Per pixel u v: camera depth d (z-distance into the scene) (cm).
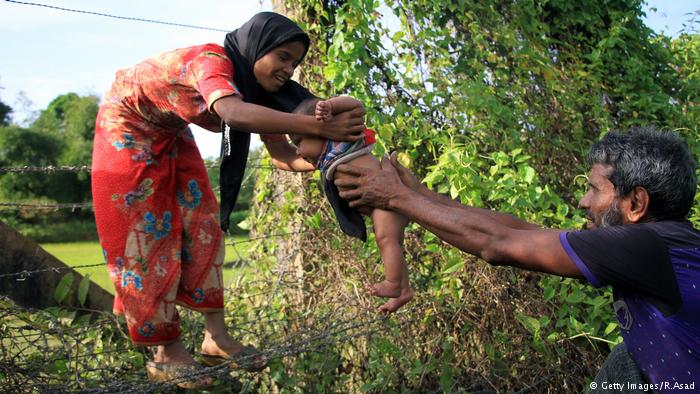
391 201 253
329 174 269
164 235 311
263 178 468
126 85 300
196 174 325
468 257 374
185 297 324
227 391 365
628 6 547
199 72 274
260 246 471
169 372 317
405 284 265
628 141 239
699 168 443
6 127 3841
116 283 308
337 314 400
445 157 358
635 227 229
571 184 437
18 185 3584
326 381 386
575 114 463
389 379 379
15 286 377
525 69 451
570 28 523
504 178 354
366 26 388
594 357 374
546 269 233
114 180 304
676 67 606
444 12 440
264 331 407
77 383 320
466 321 383
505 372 380
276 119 257
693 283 221
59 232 3403
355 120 263
